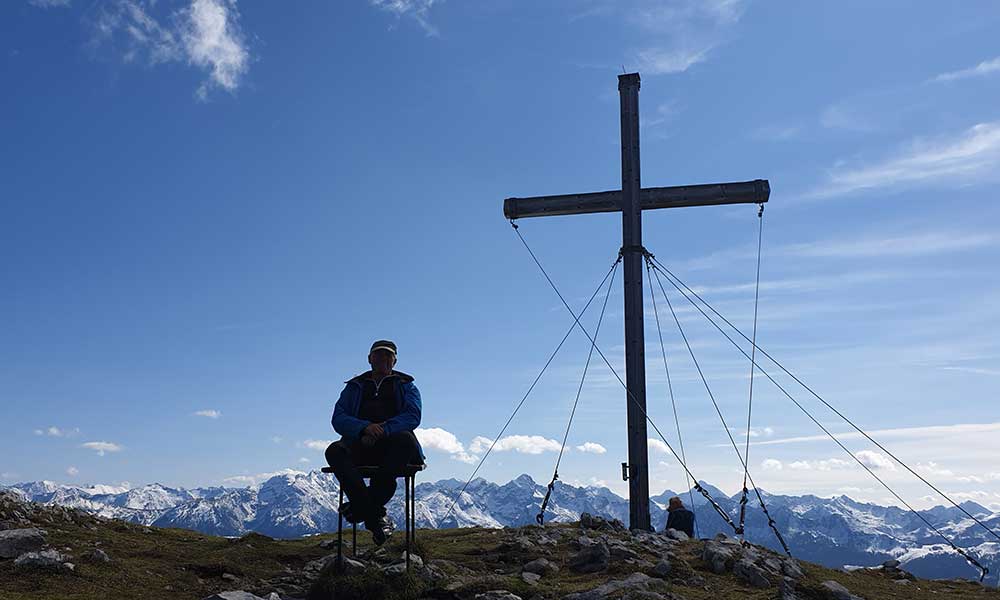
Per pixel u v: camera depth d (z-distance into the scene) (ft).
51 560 29.12
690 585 32.89
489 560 37.45
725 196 66.23
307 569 33.99
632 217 66.90
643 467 62.59
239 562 35.12
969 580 46.60
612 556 36.83
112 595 27.45
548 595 29.73
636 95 68.64
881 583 41.01
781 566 37.19
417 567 31.04
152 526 47.19
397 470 28.60
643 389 63.87
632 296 65.57
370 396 29.94
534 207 69.41
